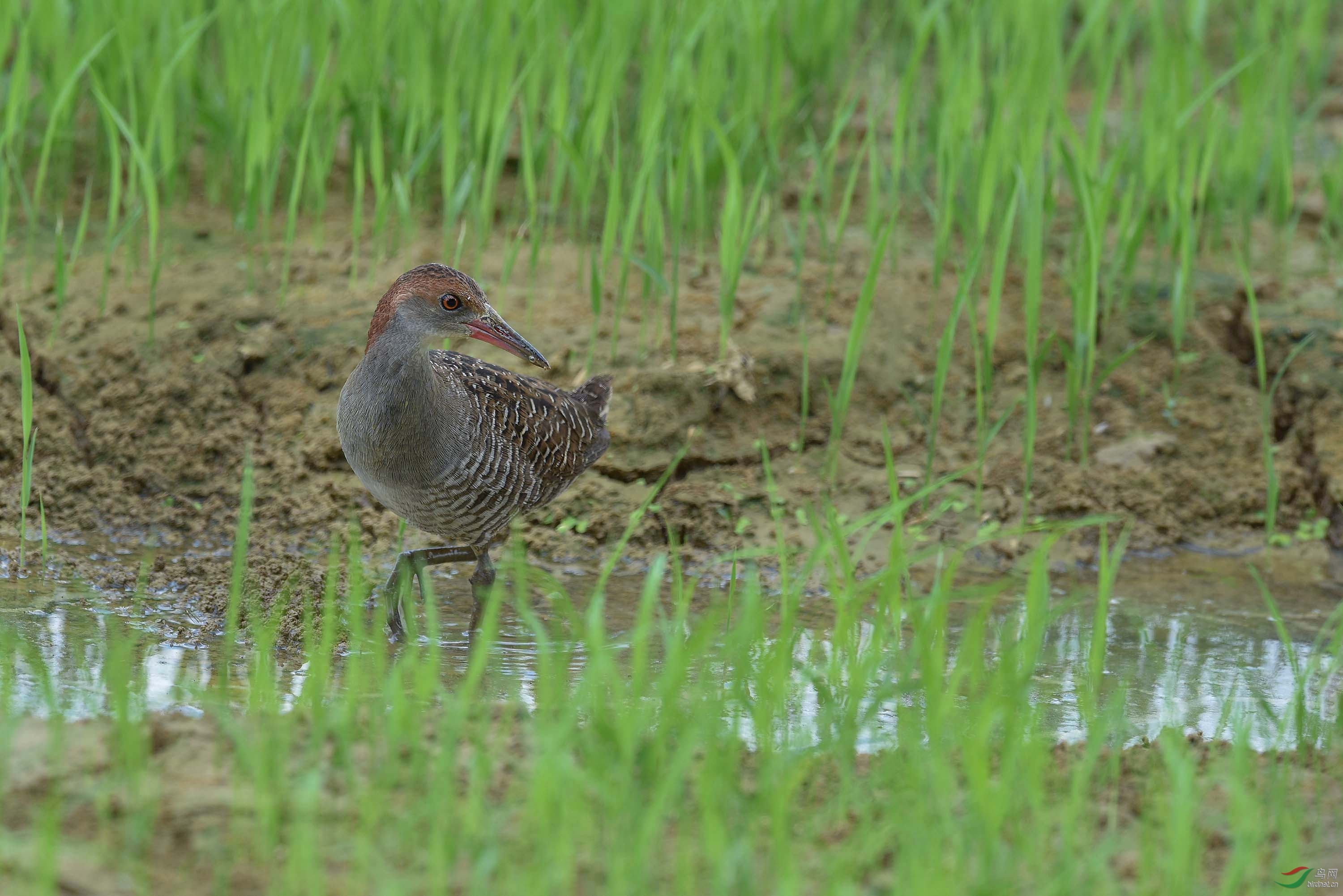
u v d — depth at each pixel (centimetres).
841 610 850
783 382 1325
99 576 1092
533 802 669
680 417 1294
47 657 928
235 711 830
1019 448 1319
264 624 984
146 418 1275
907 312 1402
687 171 1298
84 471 1239
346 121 1655
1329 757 822
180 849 659
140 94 1452
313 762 716
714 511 1245
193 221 1482
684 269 1441
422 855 659
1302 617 1120
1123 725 826
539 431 1064
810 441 1315
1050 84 1367
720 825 646
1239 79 1477
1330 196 1495
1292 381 1357
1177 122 1352
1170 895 640
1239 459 1320
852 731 747
